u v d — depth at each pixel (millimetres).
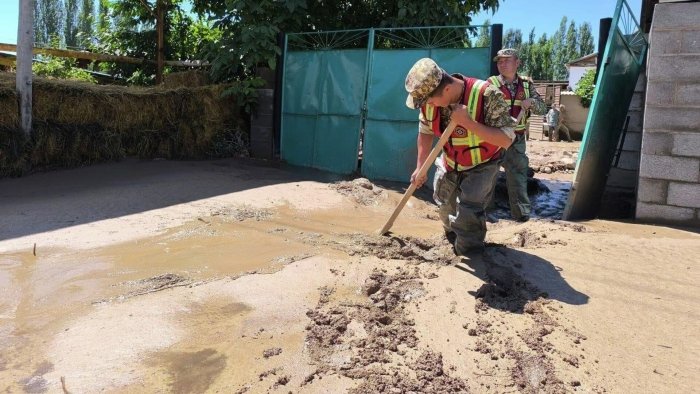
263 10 8859
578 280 3973
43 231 4973
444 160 4324
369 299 3574
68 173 7605
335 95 8531
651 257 4461
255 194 6594
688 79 5512
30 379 2666
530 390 2662
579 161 6039
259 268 4051
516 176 6406
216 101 9367
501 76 6254
